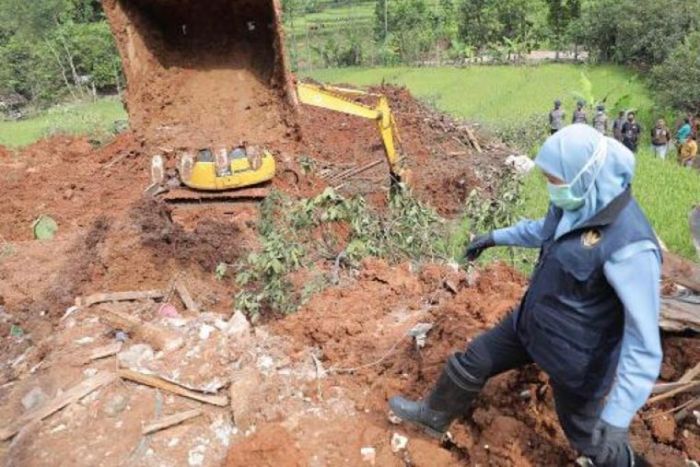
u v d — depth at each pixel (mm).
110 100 28625
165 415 3971
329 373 4305
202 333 4605
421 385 4035
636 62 29000
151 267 6301
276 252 5762
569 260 2744
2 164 13328
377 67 31844
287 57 7949
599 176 2645
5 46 29844
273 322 5199
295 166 9312
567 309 2838
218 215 8547
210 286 6223
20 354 5184
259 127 8562
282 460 3545
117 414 4000
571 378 2943
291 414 3951
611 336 2844
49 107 26969
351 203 6680
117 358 4418
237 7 8336
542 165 2744
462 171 11398
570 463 3467
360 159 12570
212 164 8430
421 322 4793
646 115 21109
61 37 29531
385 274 5707
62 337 4879
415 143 13711
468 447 3598
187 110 8617
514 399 3816
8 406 4289
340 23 39781
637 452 3533
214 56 8727
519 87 24391
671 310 4258
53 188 11516
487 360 3270
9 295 6418
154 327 4719
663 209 9719
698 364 3906
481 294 4988
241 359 4355
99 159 13180
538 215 9211
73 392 4156
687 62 20891
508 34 33906
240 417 3889
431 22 34500
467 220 8125
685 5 27141
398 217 7145
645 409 3852
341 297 5320
